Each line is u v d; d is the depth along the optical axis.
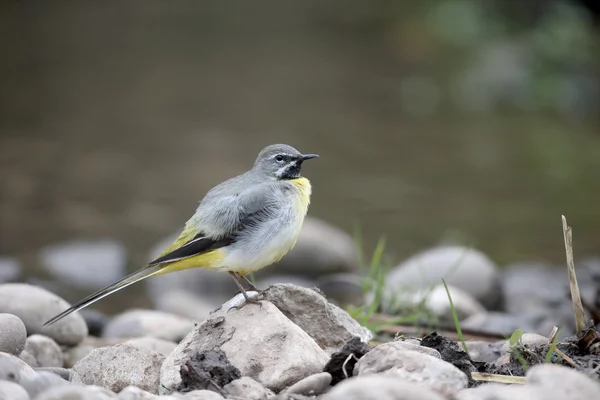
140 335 9.91
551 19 28.31
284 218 7.99
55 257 14.98
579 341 7.08
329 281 12.34
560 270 15.02
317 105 25.09
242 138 22.09
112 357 7.06
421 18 32.19
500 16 30.00
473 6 30.88
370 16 34.47
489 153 21.28
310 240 14.66
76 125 22.92
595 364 6.67
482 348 8.49
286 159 8.41
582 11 29.03
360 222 17.06
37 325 8.56
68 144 21.41
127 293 13.98
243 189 8.07
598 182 19.25
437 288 11.45
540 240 16.33
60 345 8.79
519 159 20.86
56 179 19.08
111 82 26.94
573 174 19.77
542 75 26.19
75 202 17.83
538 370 5.74
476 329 9.73
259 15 35.91
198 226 7.92
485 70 27.05
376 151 21.39
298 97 25.81
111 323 10.42
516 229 16.78
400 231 16.61
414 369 5.98
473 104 25.45
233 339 6.90
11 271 14.03
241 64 29.41
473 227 16.86
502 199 18.36
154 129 22.73
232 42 32.09
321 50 31.06
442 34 30.47
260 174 8.38
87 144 21.48
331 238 14.98
